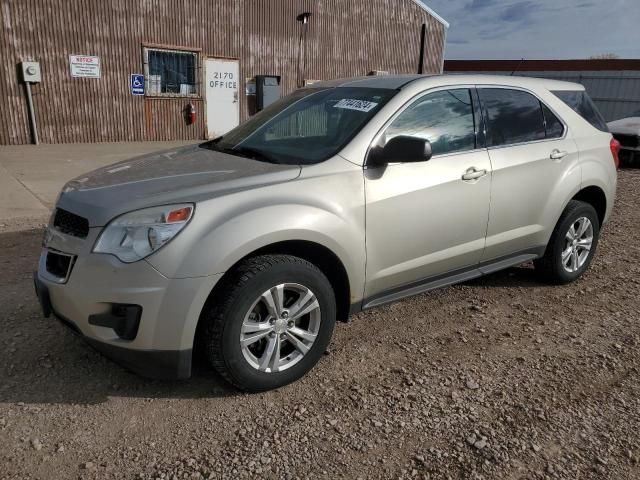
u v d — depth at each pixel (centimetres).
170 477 247
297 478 250
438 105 387
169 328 277
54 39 1270
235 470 253
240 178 310
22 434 272
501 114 427
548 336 400
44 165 1030
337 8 1759
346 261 330
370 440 278
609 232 699
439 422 294
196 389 317
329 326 330
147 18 1394
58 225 310
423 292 387
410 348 375
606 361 366
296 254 325
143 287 271
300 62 1725
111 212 283
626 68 2481
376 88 388
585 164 477
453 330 405
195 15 1473
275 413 297
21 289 443
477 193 395
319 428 286
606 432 290
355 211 331
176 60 1478
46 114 1296
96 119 1370
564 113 477
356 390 321
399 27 1934
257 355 315
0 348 350
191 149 412
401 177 353
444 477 254
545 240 464
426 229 370
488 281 507
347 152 338
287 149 366
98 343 284
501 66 2866
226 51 1558
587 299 472
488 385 331
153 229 274
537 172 437
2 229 616
